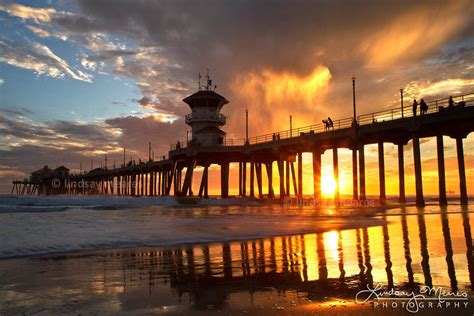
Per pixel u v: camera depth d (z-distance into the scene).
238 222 20.61
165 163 75.06
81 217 25.06
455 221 20.44
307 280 6.83
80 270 7.92
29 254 10.09
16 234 14.51
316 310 4.97
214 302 5.43
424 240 12.30
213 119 69.62
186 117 71.88
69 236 13.94
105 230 16.17
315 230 16.17
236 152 57.97
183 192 61.47
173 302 5.46
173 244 12.05
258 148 54.66
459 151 40.59
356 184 43.00
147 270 7.91
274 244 11.92
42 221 21.41
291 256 9.55
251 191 61.00
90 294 5.93
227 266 8.33
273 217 25.12
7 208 36.72
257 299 5.57
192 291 6.11
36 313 4.99
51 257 9.62
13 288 6.35
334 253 9.89
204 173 68.50
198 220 22.28
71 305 5.34
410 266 7.94
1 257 9.62
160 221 21.50
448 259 8.74
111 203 50.50
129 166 104.75
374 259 8.86
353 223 19.61
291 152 53.00
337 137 42.28
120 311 5.05
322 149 49.09
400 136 41.44
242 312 4.91
